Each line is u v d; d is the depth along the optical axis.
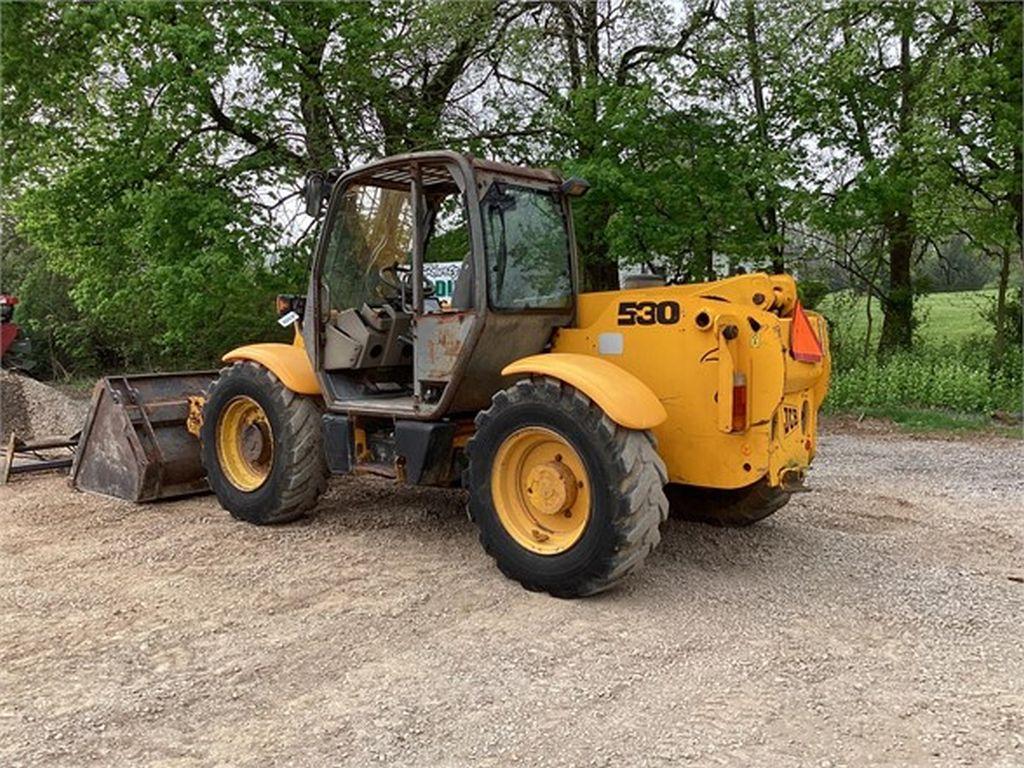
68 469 7.68
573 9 12.62
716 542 5.41
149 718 3.29
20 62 11.12
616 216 11.48
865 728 3.20
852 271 13.76
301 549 5.35
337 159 12.07
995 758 3.00
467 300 4.93
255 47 10.84
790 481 4.65
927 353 13.23
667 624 4.14
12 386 9.86
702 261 12.41
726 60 11.59
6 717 3.30
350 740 3.12
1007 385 11.80
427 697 3.44
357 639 3.99
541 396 4.46
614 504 4.23
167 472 6.52
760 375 4.38
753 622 4.17
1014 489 7.12
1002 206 11.87
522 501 4.70
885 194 11.40
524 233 5.02
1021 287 12.99
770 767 2.94
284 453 5.70
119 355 19.28
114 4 10.22
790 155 11.61
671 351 4.64
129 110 11.41
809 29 11.47
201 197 10.87
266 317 13.18
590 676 3.61
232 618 4.26
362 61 11.84
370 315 5.54
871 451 9.01
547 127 12.24
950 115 10.96
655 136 11.57
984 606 4.41
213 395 6.13
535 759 2.99
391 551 5.28
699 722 3.24
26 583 4.77
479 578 4.79
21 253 18.28
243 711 3.34
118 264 11.79
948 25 11.41
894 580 4.77
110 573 4.93
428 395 5.11
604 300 5.01
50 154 11.47
